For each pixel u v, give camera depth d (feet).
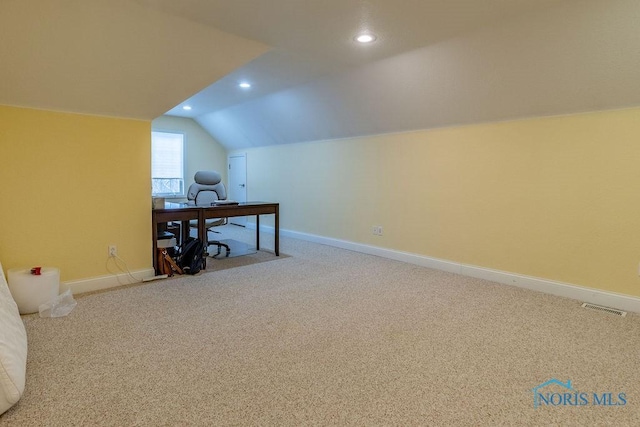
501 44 9.14
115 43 8.42
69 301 9.62
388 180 15.15
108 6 7.51
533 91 10.00
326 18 8.27
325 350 7.17
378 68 11.84
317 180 18.54
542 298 10.25
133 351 7.06
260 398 5.62
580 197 10.01
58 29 7.67
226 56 9.80
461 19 8.30
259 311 9.20
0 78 8.45
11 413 5.16
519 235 11.30
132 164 11.45
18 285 8.77
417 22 8.48
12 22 7.23
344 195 17.16
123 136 11.19
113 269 11.28
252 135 21.44
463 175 12.60
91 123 10.55
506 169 11.46
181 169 23.08
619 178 9.35
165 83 10.18
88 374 6.22
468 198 12.52
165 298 10.13
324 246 17.84
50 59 8.34
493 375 6.29
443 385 5.99
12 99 9.14
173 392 5.75
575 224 10.15
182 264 12.80
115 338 7.60
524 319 8.73
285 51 10.49
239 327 8.22
